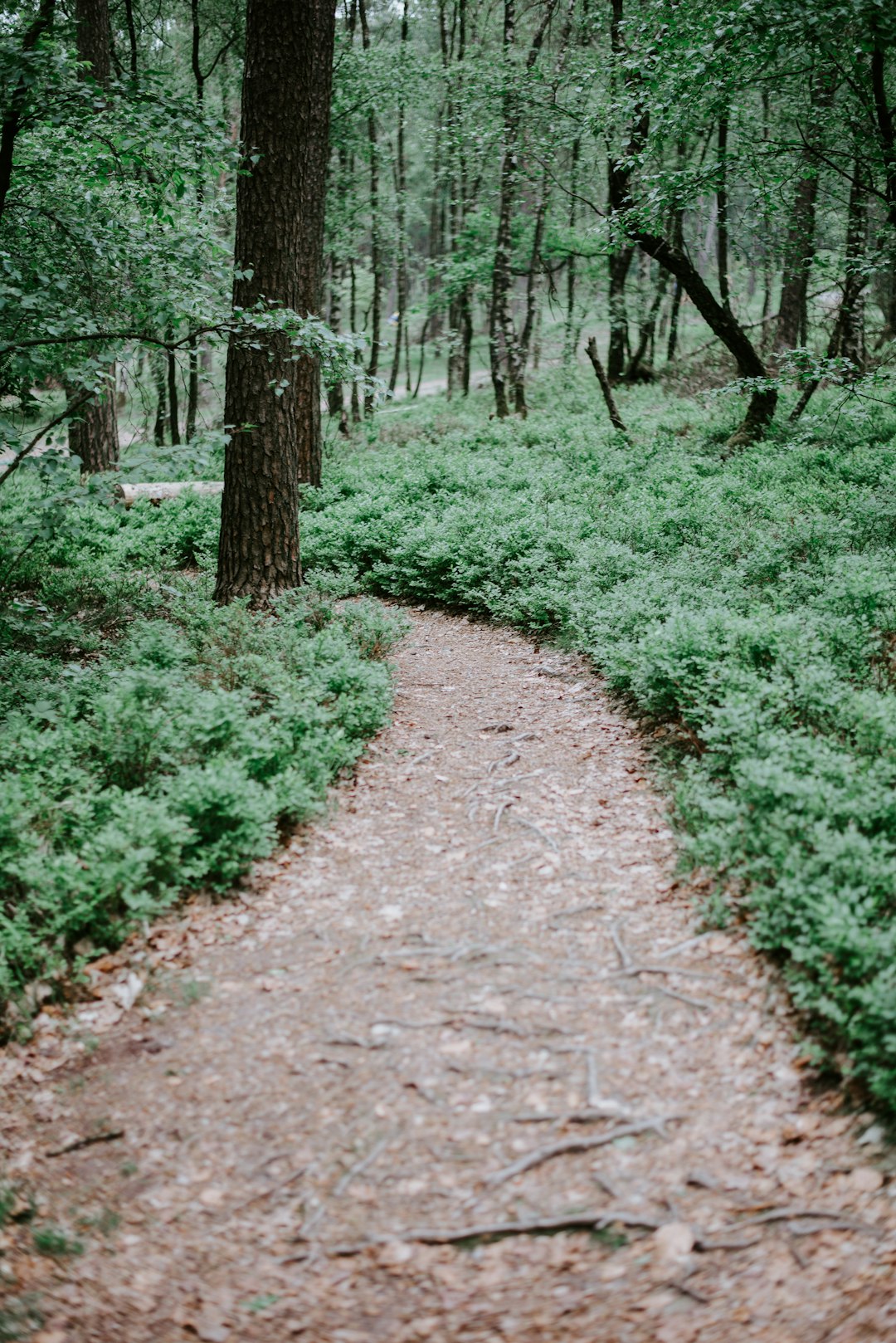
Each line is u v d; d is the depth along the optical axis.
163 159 7.84
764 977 4.12
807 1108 3.49
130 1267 3.12
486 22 27.41
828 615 7.14
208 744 6.06
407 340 32.09
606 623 8.07
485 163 22.66
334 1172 3.40
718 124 14.93
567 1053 3.84
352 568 11.48
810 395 15.43
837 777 4.96
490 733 7.21
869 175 11.55
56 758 5.93
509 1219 3.16
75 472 7.39
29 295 7.30
